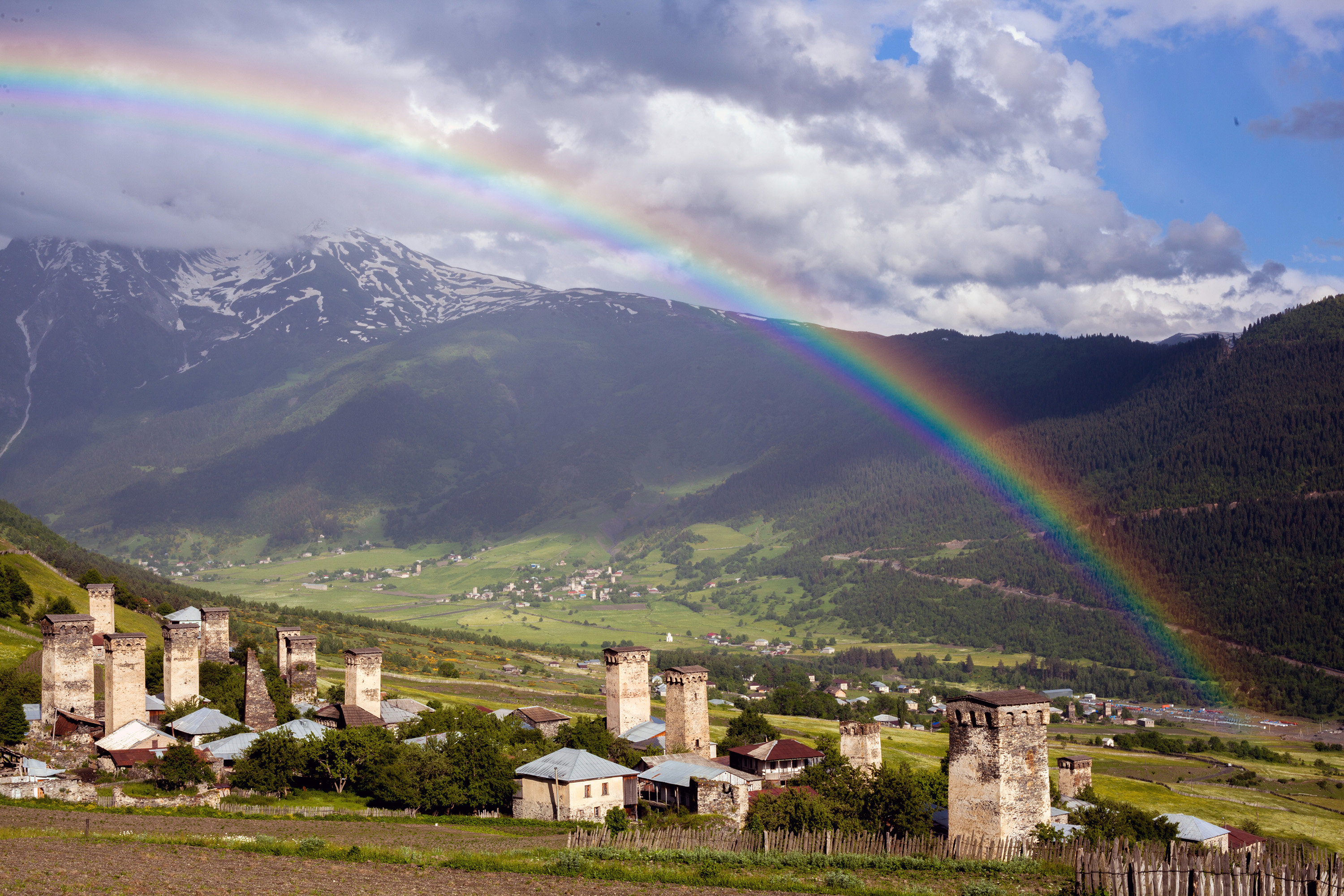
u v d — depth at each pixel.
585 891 52.03
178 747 106.06
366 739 108.69
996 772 65.25
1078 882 49.88
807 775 106.00
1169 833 93.12
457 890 51.25
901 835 73.44
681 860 60.72
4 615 190.75
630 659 145.00
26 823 68.50
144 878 49.88
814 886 54.12
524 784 101.25
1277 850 54.25
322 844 60.69
